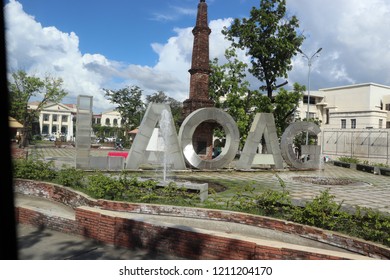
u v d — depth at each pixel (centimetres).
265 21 2544
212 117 1923
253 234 723
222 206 852
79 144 1642
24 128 4038
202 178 1636
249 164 2022
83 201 880
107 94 5188
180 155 1828
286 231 700
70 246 617
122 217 624
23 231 694
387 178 2127
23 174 1105
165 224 599
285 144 2239
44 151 3419
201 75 2220
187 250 564
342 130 3784
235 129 1983
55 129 8706
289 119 3281
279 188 1430
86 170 1633
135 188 916
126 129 5278
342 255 479
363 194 1382
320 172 2266
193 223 770
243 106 2772
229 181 1572
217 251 541
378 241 601
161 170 1825
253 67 2789
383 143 3381
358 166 2695
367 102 4462
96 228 642
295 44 2684
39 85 3884
